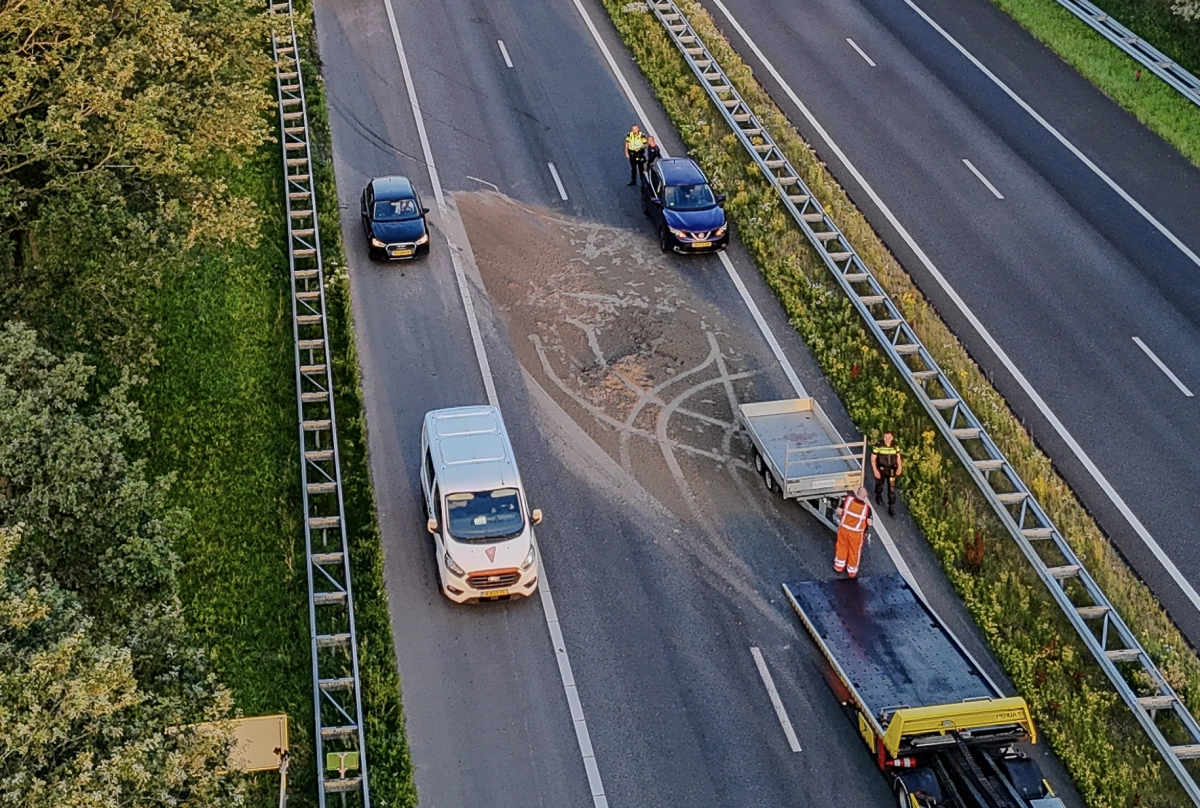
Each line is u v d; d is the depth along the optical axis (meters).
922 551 25.17
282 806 18.81
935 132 39.44
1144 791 20.25
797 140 38.44
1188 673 22.25
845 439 27.94
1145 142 38.78
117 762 14.08
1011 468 26.00
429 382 29.39
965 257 33.75
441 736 21.34
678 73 42.34
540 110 40.78
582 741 21.25
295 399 28.34
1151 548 24.97
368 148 38.44
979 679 21.08
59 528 17.48
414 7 46.59
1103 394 28.95
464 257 33.84
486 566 23.19
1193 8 42.31
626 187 37.34
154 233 23.91
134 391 28.22
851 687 20.97
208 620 23.12
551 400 28.94
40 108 24.53
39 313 23.58
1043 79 42.31
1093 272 33.12
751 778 20.64
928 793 19.36
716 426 28.28
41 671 13.98
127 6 23.89
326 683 21.45
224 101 26.25
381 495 26.28
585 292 32.66
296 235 33.22
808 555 24.98
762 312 32.03
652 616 23.61
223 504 25.64
